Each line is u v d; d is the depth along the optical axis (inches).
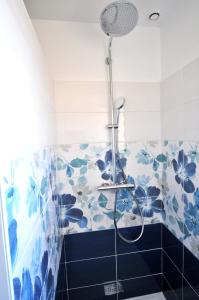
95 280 56.1
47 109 38.8
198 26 39.2
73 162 52.9
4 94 16.2
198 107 39.8
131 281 58.1
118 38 53.6
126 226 56.6
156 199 57.9
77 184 53.4
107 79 53.2
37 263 24.7
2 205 15.0
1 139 15.1
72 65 51.7
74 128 52.4
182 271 48.3
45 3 44.3
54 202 42.4
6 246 15.2
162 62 54.5
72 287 55.1
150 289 59.4
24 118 22.1
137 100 55.2
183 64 44.6
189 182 44.1
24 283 19.2
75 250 54.5
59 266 45.0
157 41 55.3
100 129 53.5
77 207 53.8
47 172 35.6
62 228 53.4
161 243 59.2
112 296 57.1
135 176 56.3
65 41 51.2
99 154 53.8
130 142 55.4
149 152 56.5
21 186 19.8
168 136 52.5
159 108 56.3
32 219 23.3
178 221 49.6
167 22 51.0
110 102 52.9
